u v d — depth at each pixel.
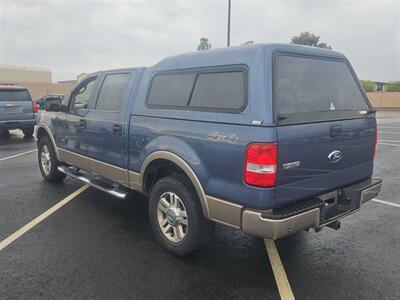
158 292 3.18
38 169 7.69
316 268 3.62
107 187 4.84
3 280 3.33
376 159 9.25
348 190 3.69
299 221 3.07
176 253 3.78
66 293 3.14
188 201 3.57
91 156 5.09
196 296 3.13
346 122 3.56
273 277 3.45
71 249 3.96
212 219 3.36
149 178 4.21
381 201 5.78
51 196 5.79
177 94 3.76
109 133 4.62
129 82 4.46
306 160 3.17
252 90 3.01
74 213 5.05
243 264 3.69
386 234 4.46
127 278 3.39
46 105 5.94
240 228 3.12
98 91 4.99
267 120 2.89
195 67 3.60
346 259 3.81
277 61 3.12
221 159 3.18
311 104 3.39
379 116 26.28
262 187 2.92
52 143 6.20
